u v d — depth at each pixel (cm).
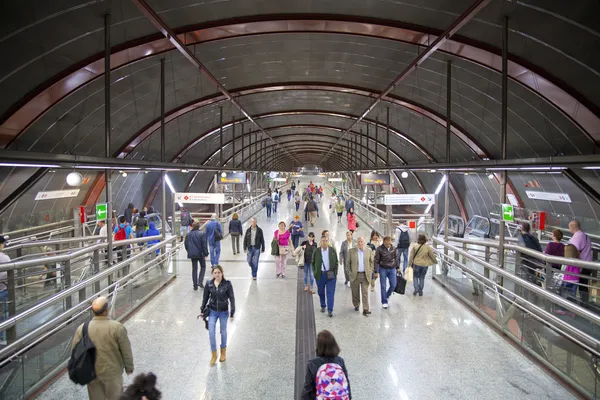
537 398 492
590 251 741
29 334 489
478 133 1700
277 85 1795
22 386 465
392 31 1145
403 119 2131
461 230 2064
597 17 793
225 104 1997
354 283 800
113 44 1048
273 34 1199
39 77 1015
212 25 1106
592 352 450
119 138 1720
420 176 3055
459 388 517
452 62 1215
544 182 1573
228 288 595
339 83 1775
